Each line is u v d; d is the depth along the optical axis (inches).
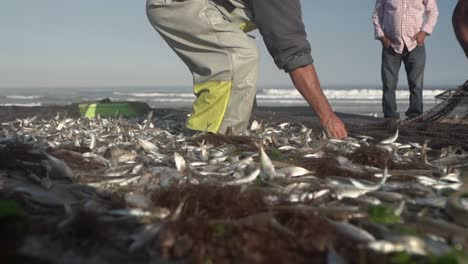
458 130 142.9
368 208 51.6
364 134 131.6
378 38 178.1
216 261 40.3
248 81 101.0
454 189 63.8
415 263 39.1
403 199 57.0
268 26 95.8
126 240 45.0
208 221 44.8
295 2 96.3
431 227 46.8
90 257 41.6
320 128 135.5
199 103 107.1
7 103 609.6
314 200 55.8
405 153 95.1
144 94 1018.1
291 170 68.5
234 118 102.7
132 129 125.2
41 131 127.6
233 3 103.0
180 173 66.8
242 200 50.9
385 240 43.1
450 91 173.9
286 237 44.0
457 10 69.6
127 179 63.7
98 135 116.6
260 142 90.2
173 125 145.9
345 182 64.8
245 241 42.1
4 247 42.1
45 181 61.2
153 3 104.3
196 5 100.6
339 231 45.6
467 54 69.2
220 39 99.7
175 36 105.0
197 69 106.1
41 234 45.0
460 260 39.7
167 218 48.9
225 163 77.2
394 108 180.4
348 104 647.1
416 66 175.9
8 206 46.5
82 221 44.9
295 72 98.3
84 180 65.6
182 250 41.6
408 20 171.0
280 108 301.6
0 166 71.0
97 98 804.6
